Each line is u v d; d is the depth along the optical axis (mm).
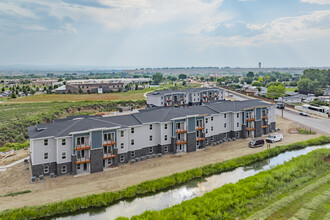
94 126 45125
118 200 36594
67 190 38312
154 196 37844
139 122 51781
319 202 32094
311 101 125125
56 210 33125
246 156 51875
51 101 130500
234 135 65250
